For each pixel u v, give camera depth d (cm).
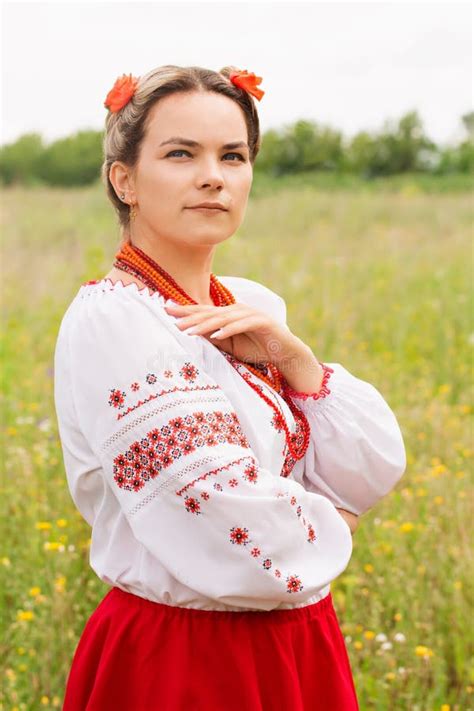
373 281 1030
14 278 1077
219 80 230
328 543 218
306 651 230
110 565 226
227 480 206
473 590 399
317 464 244
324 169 2464
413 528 445
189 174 225
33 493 461
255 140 241
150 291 226
